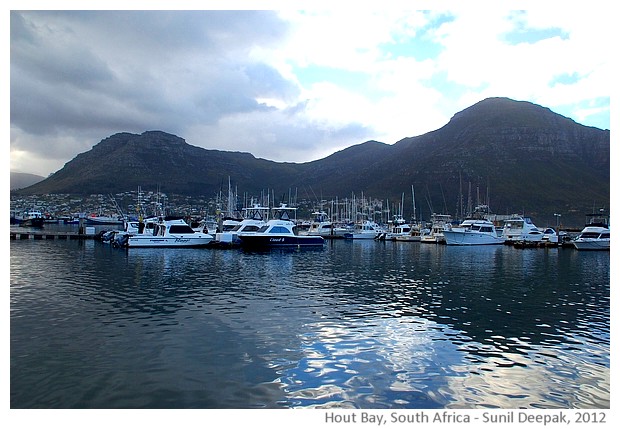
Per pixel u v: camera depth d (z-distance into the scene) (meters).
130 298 23.23
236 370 13.17
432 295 25.55
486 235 76.94
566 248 70.19
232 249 56.84
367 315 20.17
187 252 51.69
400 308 21.80
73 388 11.84
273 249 59.47
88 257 44.31
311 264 42.00
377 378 12.80
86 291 25.08
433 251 63.19
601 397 11.88
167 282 28.75
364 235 94.25
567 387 12.44
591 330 18.09
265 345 15.48
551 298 24.91
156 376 12.65
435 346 15.77
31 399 11.21
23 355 14.18
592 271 38.34
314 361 14.01
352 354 14.74
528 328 18.33
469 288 28.27
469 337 16.95
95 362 13.64
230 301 22.78
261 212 88.94
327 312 20.62
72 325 17.69
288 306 21.77
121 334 16.55
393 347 15.55
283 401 11.32
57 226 133.25
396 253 58.53
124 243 56.81
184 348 15.03
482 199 187.50
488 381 12.75
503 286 29.22
